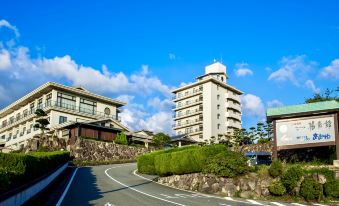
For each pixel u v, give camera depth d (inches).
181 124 3553.2
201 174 845.2
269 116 822.5
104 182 939.3
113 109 2785.4
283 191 695.7
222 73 3695.9
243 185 751.7
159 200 626.2
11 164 503.8
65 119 2417.6
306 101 1266.0
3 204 387.2
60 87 2417.6
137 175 1212.5
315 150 831.1
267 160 1231.5
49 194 639.8
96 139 2106.3
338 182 670.5
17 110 2844.5
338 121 794.2
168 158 968.9
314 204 641.0
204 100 3427.7
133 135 2420.0
